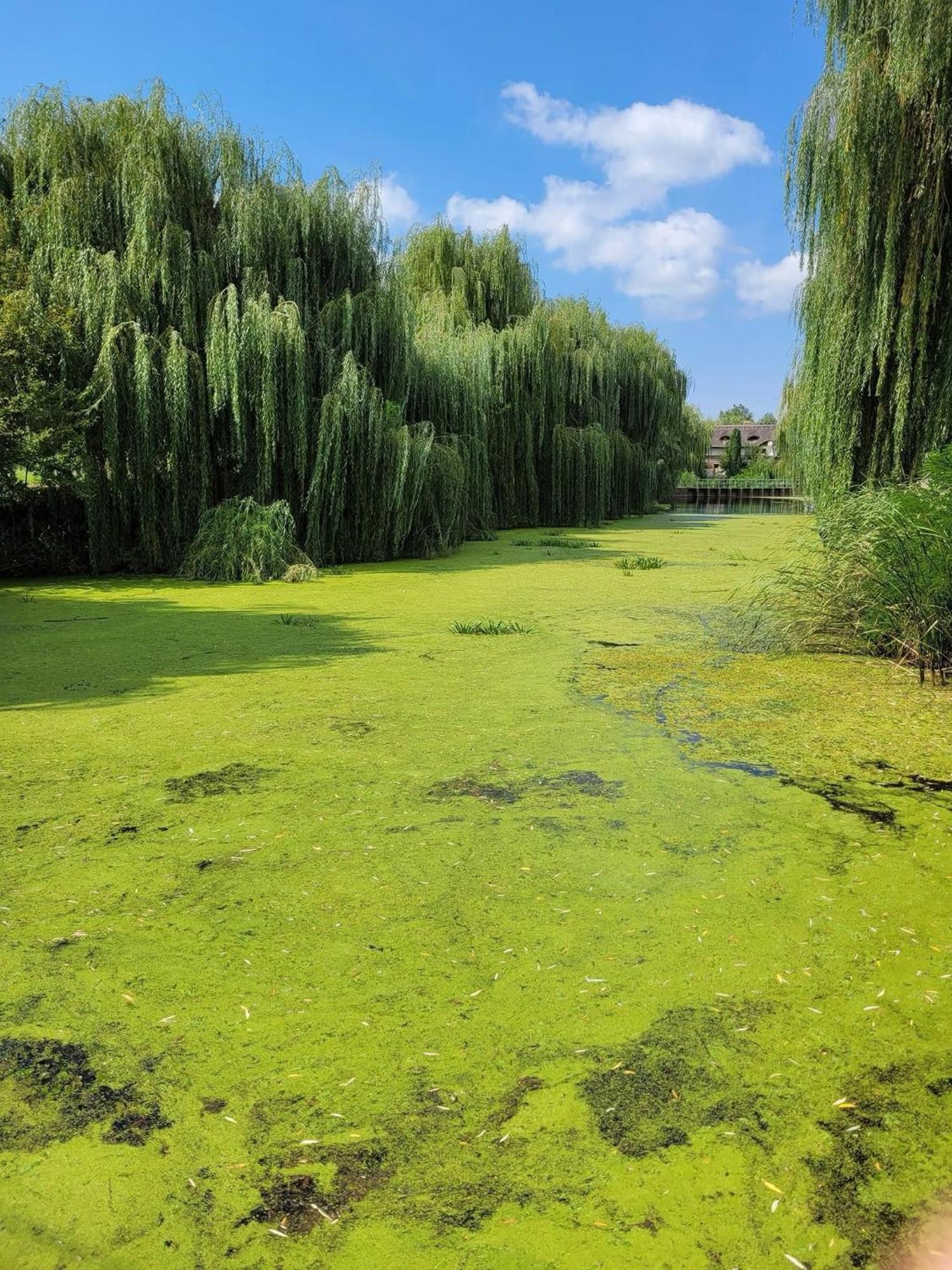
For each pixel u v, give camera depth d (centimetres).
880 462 774
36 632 665
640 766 378
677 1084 184
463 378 1443
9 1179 161
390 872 281
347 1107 178
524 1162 164
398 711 459
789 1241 147
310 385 1084
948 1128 171
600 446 1975
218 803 336
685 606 809
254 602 817
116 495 984
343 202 1155
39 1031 203
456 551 1343
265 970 227
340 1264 143
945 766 378
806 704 477
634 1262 143
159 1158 166
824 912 255
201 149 1045
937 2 667
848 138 713
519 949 237
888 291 728
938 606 544
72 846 299
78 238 977
